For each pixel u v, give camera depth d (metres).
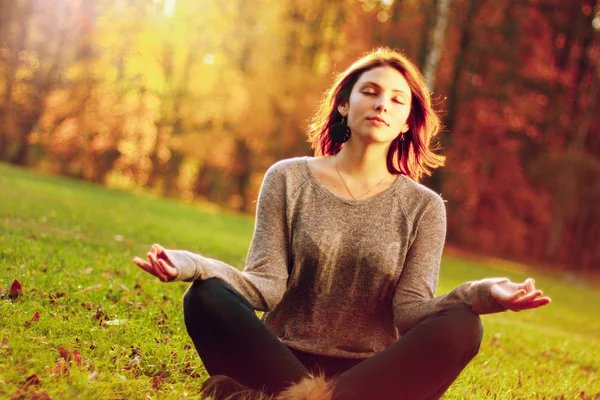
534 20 28.28
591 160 28.69
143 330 4.14
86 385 2.73
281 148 26.64
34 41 28.98
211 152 27.56
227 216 21.72
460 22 25.16
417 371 2.57
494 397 4.04
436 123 3.31
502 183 29.02
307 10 27.23
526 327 8.39
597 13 30.73
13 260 5.84
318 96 25.77
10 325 3.60
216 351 2.69
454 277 16.14
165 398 2.92
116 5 28.08
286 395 2.45
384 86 3.08
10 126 28.30
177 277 2.64
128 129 28.36
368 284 3.04
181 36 28.05
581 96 30.98
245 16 27.70
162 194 29.66
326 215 3.04
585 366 6.50
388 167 3.34
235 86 27.22
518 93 27.08
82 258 6.59
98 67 28.09
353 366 2.83
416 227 3.09
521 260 29.66
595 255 32.66
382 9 26.30
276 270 3.02
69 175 28.23
